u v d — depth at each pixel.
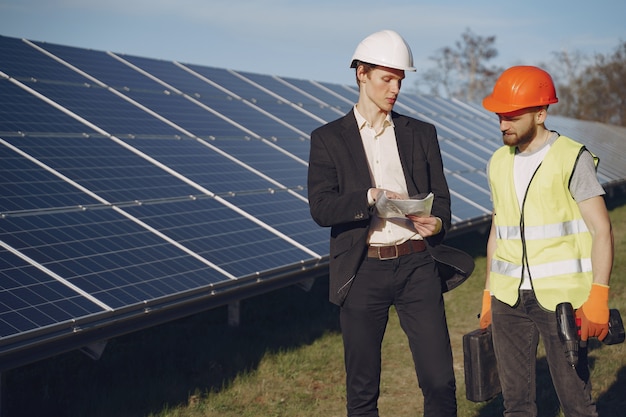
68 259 6.51
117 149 9.23
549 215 4.31
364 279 4.41
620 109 51.38
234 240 8.27
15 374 7.84
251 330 9.52
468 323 10.21
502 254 4.54
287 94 15.81
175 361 8.27
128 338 9.20
